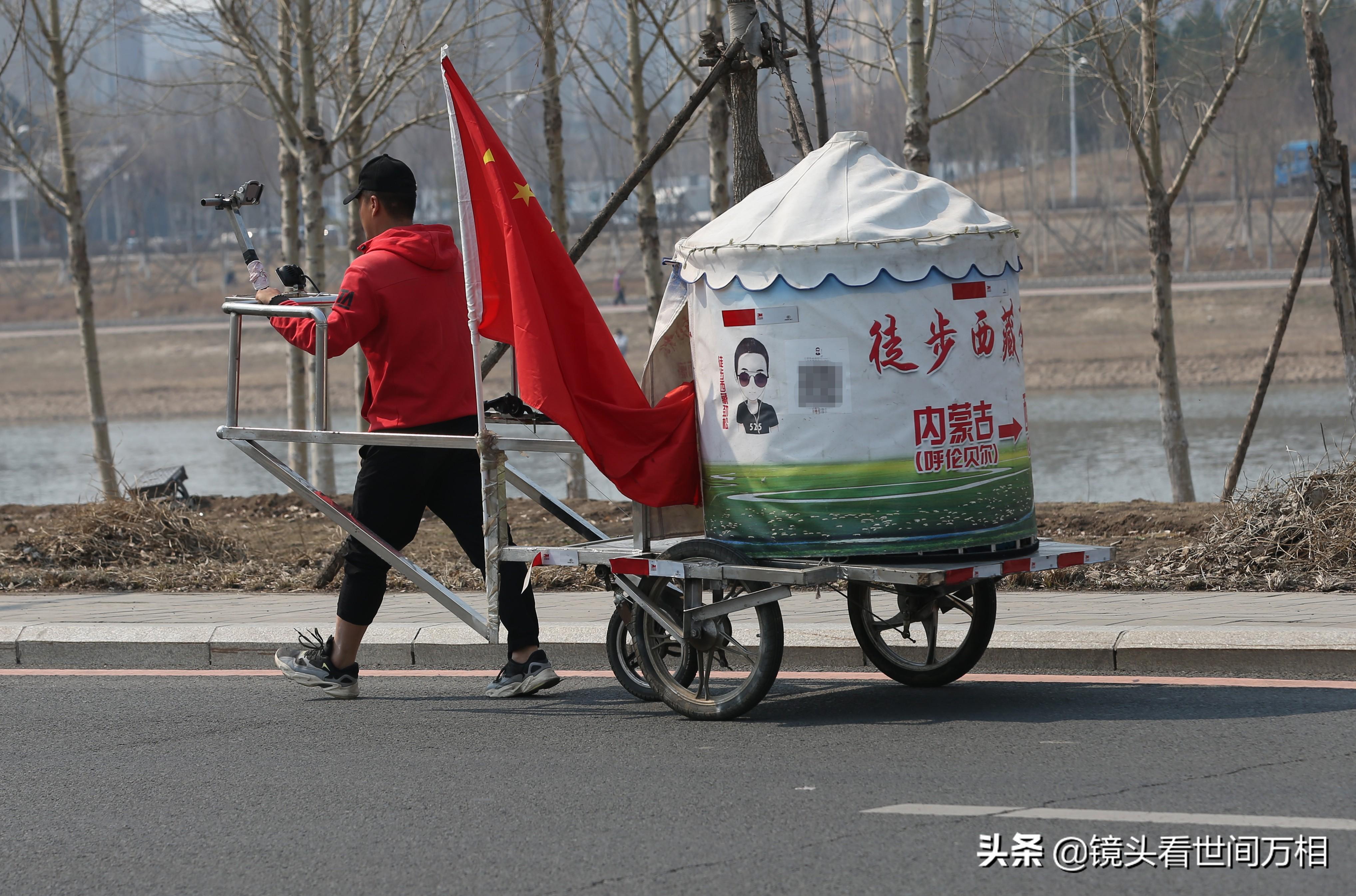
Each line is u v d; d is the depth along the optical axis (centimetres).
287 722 589
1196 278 4869
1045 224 5675
